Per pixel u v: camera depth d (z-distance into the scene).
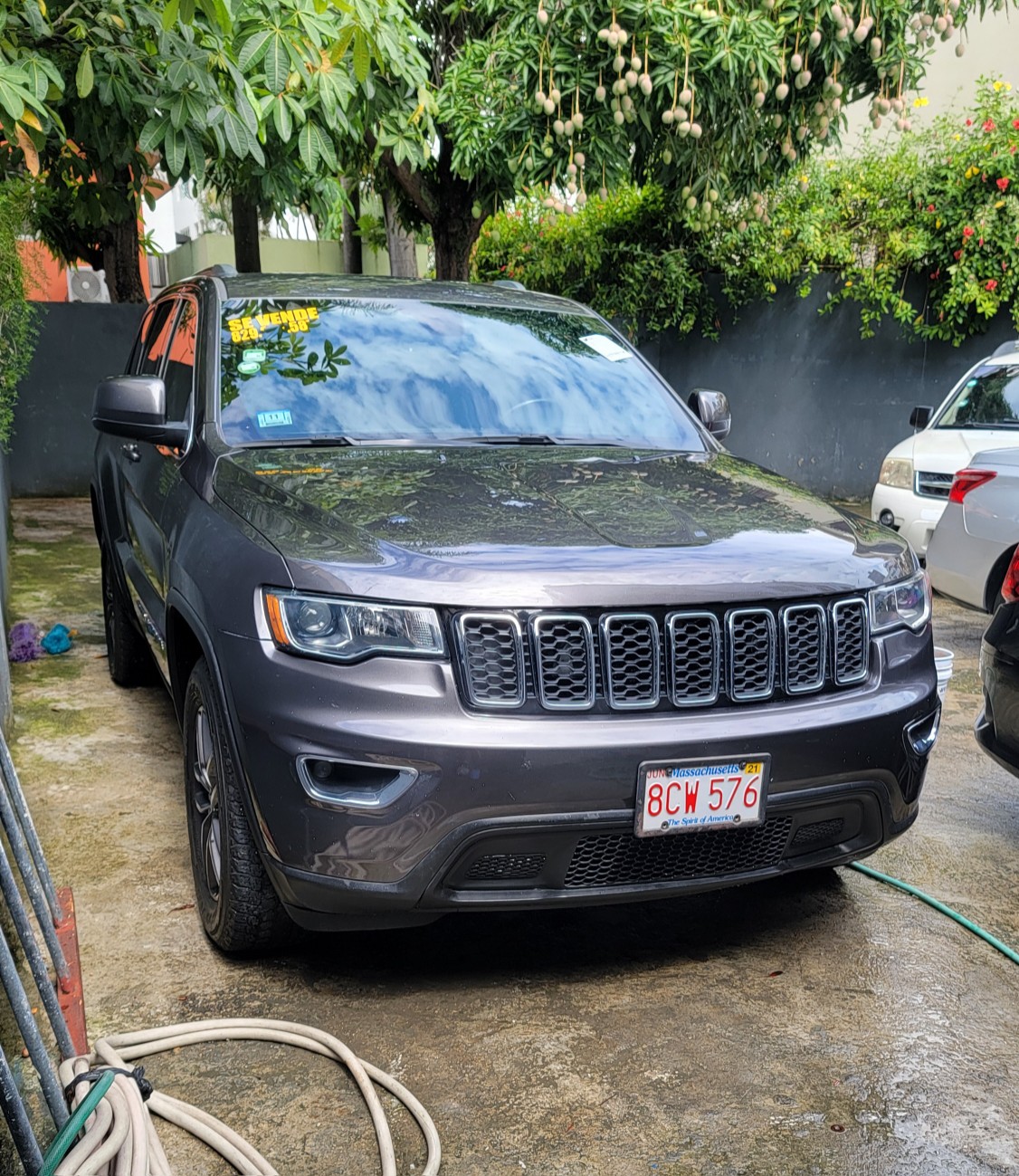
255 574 2.74
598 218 11.71
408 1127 2.41
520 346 4.23
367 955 3.12
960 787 4.70
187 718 3.23
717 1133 2.42
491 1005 2.89
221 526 3.04
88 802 4.12
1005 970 3.16
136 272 12.25
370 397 3.77
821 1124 2.45
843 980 3.07
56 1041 2.46
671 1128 2.43
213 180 8.21
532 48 7.49
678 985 3.02
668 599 2.70
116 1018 2.78
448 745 2.51
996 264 11.60
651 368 4.48
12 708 5.08
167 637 3.36
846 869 3.82
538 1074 2.61
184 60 4.54
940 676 3.41
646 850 2.75
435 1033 2.76
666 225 11.69
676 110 7.27
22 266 8.55
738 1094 2.55
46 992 2.27
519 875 2.69
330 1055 2.64
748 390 12.37
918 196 11.70
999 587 6.40
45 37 4.69
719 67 7.36
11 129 4.22
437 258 10.09
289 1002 2.88
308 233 16.69
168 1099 2.40
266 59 4.33
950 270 11.66
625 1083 2.58
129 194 7.96
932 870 3.84
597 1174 2.28
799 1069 2.65
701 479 3.49
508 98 7.80
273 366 3.83
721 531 3.00
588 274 12.03
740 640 2.79
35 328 11.11
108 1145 1.94
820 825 2.97
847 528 3.26
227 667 2.73
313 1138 2.37
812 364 12.40
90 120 5.69
